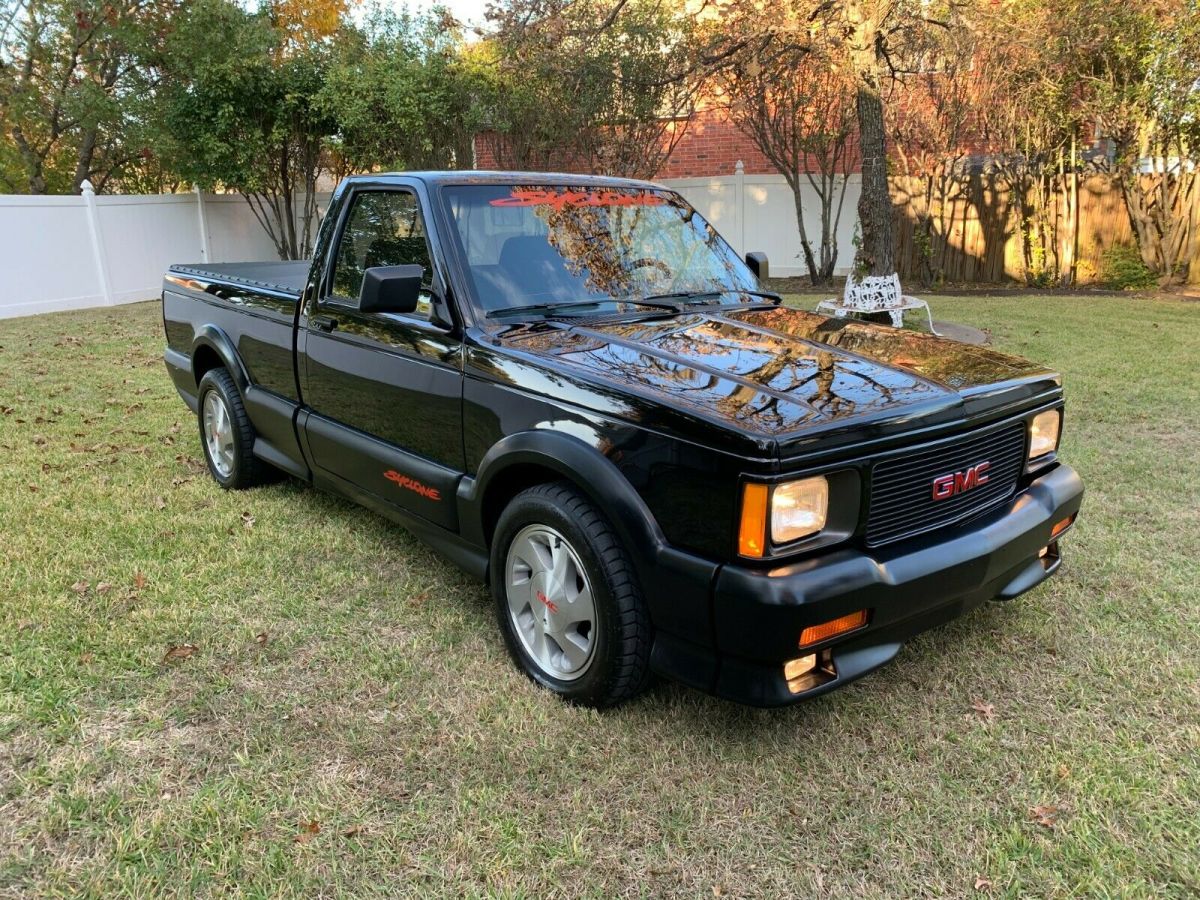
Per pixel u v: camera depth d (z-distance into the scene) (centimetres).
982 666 327
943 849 236
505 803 254
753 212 1614
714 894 221
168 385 814
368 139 1512
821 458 246
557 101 1398
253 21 1591
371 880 225
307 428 429
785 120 1417
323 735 284
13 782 259
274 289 461
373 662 329
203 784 260
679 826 245
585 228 388
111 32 1579
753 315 371
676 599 258
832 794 259
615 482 270
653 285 387
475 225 358
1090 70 1234
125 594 380
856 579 247
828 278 1523
